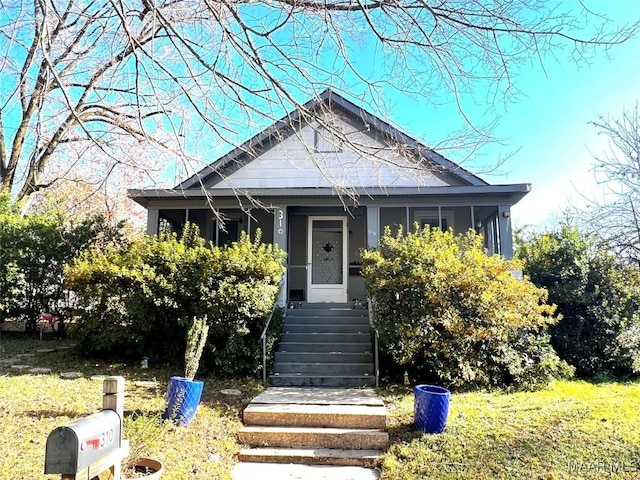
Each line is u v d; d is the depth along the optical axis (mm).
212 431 5688
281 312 9875
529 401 6949
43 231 11516
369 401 6727
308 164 12391
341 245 13281
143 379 7738
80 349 9258
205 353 8594
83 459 2752
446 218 12953
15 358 8992
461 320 7629
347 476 4945
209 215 13391
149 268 8680
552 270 9805
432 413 5633
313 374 8344
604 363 9352
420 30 3748
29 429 4809
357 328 9859
